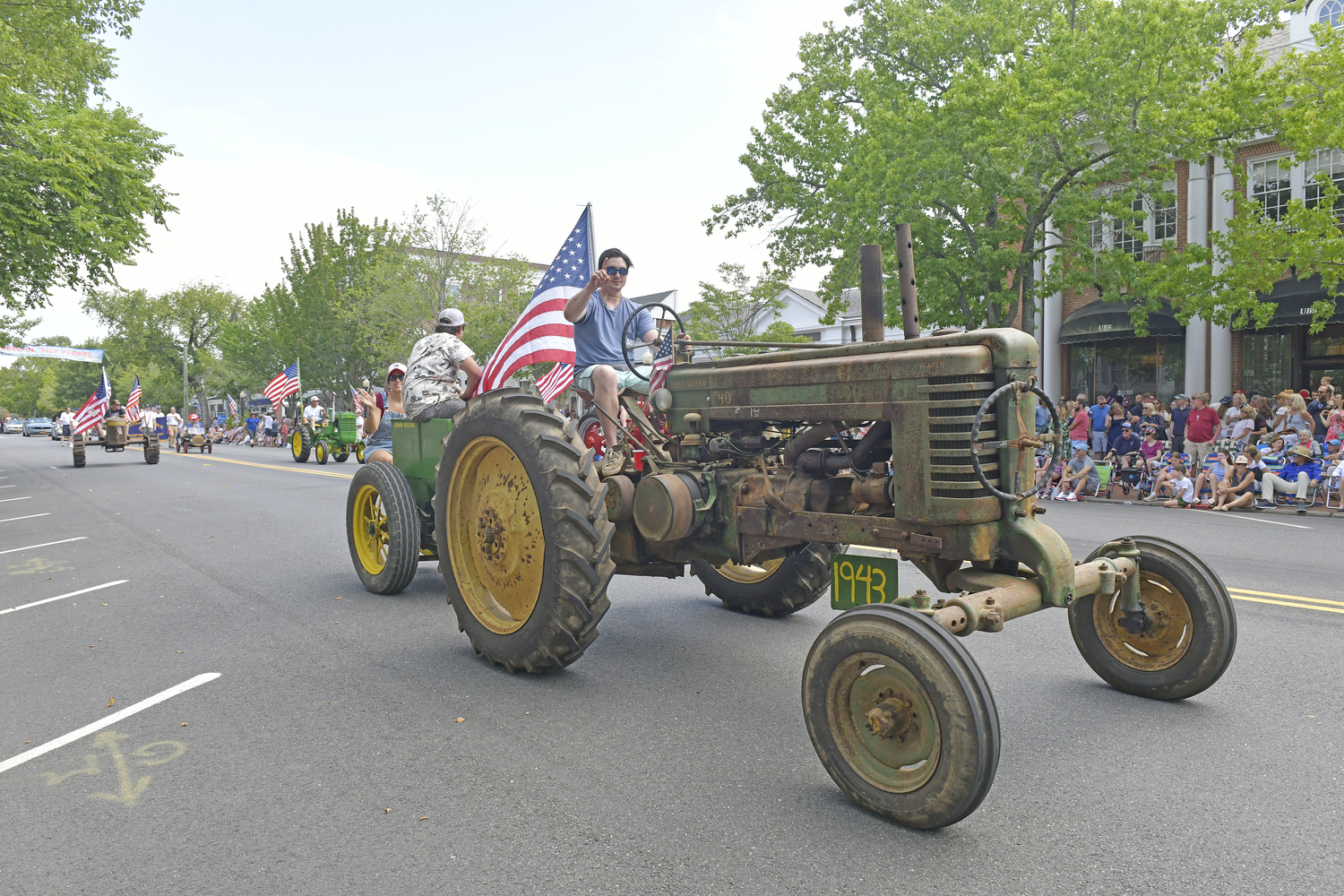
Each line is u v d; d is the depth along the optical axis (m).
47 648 4.75
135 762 3.13
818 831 2.55
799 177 18.62
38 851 2.48
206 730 3.44
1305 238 13.41
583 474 3.89
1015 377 3.00
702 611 5.46
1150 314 19.23
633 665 4.28
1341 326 17.22
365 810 2.72
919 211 15.41
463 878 2.29
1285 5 14.69
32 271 16.06
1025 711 3.52
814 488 3.59
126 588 6.39
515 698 3.79
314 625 5.14
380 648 4.64
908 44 17.77
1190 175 18.39
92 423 23.23
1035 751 3.11
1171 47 14.38
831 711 2.78
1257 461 10.70
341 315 35.88
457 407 5.80
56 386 79.88
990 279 15.73
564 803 2.75
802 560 4.94
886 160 16.05
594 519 3.84
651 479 3.87
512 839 2.51
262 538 8.78
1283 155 17.39
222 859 2.42
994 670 4.07
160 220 17.53
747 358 3.85
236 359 53.62
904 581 6.20
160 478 17.91
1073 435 12.57
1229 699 3.62
